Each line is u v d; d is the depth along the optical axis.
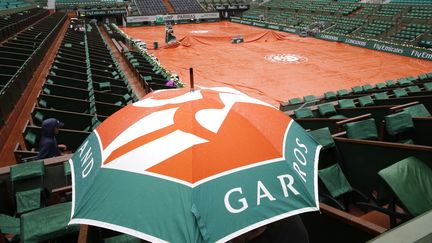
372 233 2.37
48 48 16.53
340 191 4.00
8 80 8.90
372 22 28.02
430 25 23.59
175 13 41.75
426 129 5.07
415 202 2.96
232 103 2.33
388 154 3.84
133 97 9.80
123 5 42.31
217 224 1.56
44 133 4.80
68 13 38.53
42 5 39.50
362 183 4.23
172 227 1.53
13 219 3.41
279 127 2.25
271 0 45.03
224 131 1.99
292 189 1.79
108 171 1.82
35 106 7.21
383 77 16.66
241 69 18.83
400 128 5.04
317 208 1.77
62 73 10.98
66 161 4.29
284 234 2.04
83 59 14.37
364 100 8.55
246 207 1.64
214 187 1.68
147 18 40.22
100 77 11.19
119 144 1.98
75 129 7.10
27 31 18.58
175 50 25.00
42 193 3.94
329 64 19.59
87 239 2.31
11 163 6.11
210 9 45.56
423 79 12.64
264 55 22.66
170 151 1.84
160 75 13.61
